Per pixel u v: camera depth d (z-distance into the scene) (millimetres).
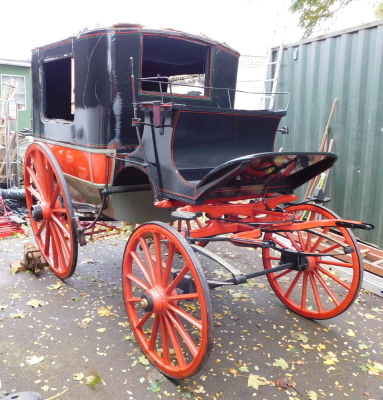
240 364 2848
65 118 4777
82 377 2641
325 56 5238
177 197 2756
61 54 3824
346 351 3064
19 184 8258
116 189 3561
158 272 2648
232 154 3119
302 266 3201
